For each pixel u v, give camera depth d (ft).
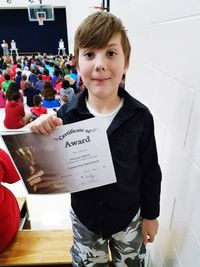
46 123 2.12
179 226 2.79
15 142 2.21
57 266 3.85
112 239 3.17
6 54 44.80
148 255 4.28
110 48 2.21
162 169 3.40
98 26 2.17
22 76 17.08
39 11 40.47
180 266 2.77
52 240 4.12
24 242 4.09
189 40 2.38
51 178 2.42
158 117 3.47
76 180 2.44
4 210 3.86
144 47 4.14
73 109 2.54
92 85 2.32
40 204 6.40
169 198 3.13
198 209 2.29
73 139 2.22
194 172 2.36
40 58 32.22
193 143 2.37
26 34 48.57
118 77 2.34
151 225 3.07
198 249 2.30
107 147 2.29
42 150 2.26
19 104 10.70
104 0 9.68
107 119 2.50
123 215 2.88
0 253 3.90
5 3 39.24
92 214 2.85
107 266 3.44
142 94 4.41
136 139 2.56
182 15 2.52
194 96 2.31
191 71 2.36
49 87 13.58
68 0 35.19
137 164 2.74
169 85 2.99
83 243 3.13
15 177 4.04
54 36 49.11
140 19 4.32
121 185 2.66
